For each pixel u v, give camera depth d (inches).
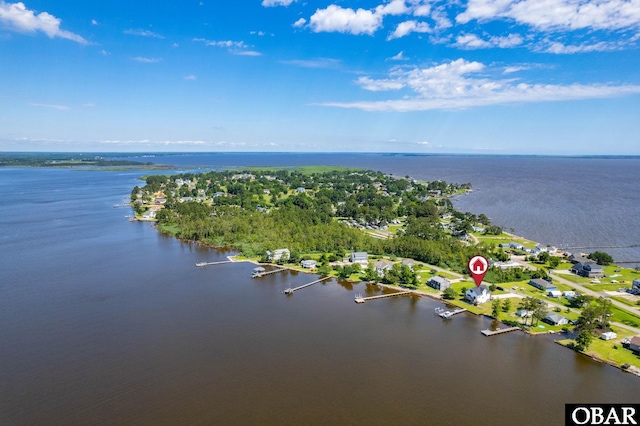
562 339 3678.6
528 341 3654.0
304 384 2940.5
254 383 2947.8
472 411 2659.9
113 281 5167.3
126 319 4028.1
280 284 5216.5
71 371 3083.2
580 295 4517.7
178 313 4202.8
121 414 2596.0
